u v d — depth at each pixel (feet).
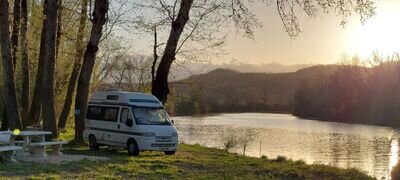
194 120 247.70
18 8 90.63
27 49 96.89
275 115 390.63
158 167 55.77
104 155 66.64
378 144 166.40
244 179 49.44
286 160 76.33
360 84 327.26
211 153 79.25
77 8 109.81
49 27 78.33
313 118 362.74
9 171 46.98
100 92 77.77
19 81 115.24
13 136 59.93
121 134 70.95
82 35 107.55
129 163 57.67
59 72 127.24
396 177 54.13
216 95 299.17
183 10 85.66
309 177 53.78
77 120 81.20
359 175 59.26
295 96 400.67
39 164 52.70
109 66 150.71
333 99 347.97
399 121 285.43
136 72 146.72
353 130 242.58
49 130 77.41
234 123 239.91
